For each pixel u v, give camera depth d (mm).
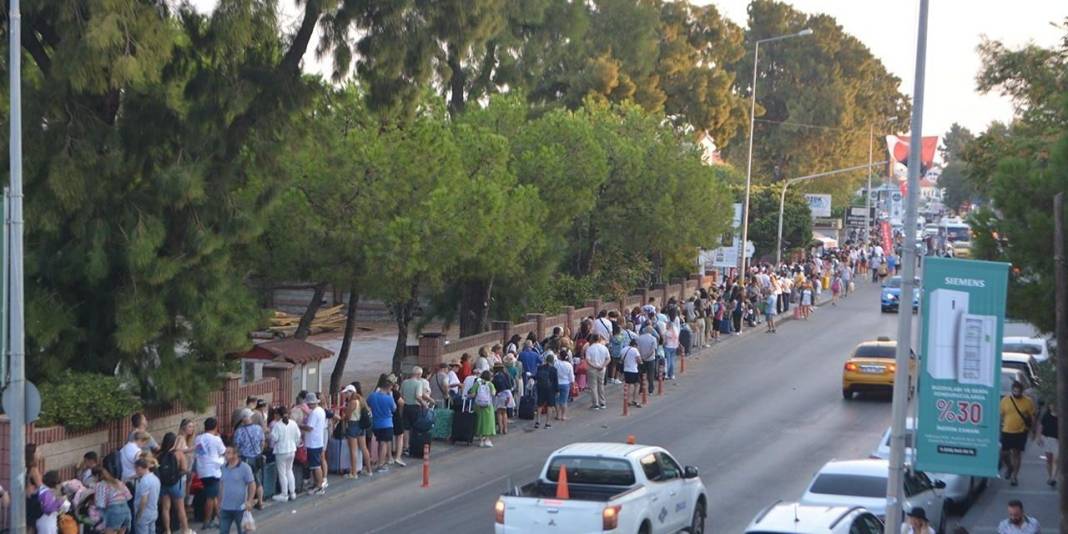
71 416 19031
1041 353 34719
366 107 25938
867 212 102375
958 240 96875
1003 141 23422
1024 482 23812
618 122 46344
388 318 53375
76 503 16906
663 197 44344
